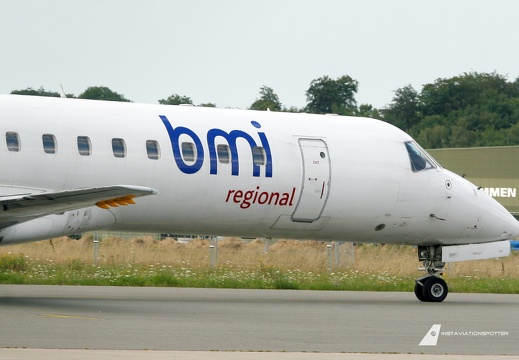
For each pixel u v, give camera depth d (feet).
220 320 153.79
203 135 193.26
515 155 550.77
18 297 183.83
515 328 156.76
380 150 211.82
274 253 330.13
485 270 296.30
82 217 183.11
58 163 177.99
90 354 108.78
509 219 224.33
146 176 186.19
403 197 212.64
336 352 120.98
